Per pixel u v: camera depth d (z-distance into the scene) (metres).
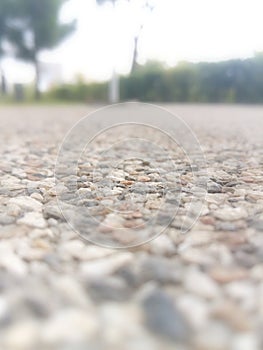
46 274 0.08
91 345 0.06
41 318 0.07
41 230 0.11
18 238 0.10
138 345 0.06
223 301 0.07
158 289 0.08
